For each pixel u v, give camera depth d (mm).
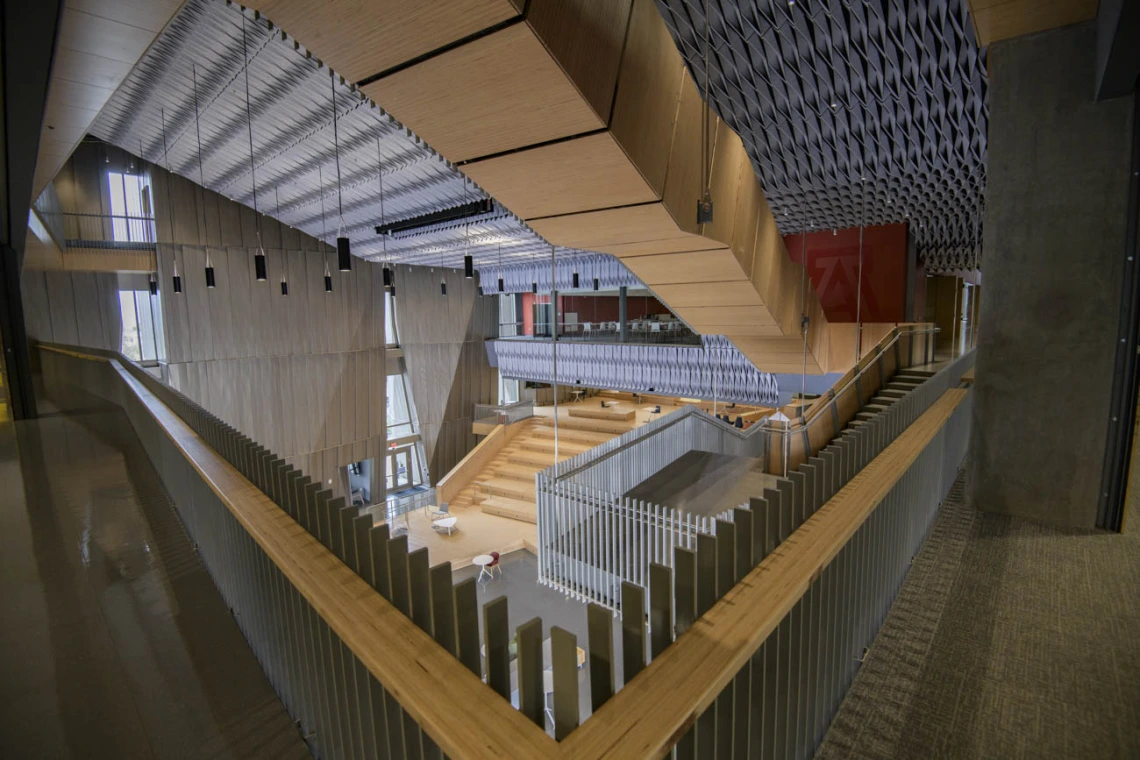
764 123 7277
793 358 8961
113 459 4539
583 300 21688
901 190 8875
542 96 2275
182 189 12430
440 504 13031
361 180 10312
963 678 1869
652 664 974
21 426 6078
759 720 1254
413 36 1899
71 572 2574
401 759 1085
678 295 6172
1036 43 3166
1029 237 3240
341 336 15586
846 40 5633
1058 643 2041
